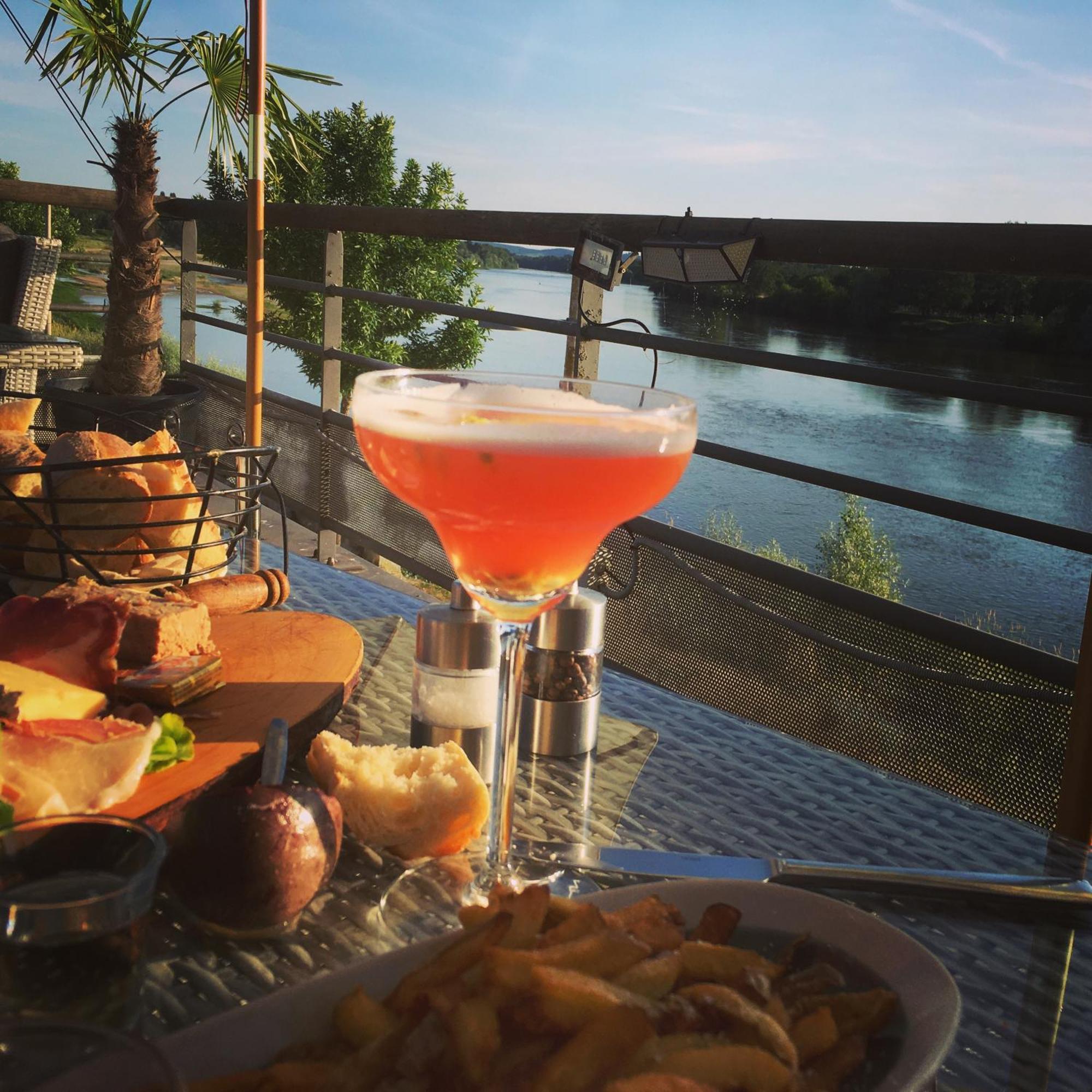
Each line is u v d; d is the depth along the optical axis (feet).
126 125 9.66
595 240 7.44
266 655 2.56
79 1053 0.89
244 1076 1.09
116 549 2.83
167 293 13.48
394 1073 1.10
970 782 5.45
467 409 1.59
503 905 1.35
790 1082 1.05
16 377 9.73
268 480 3.23
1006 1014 1.49
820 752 2.45
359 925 1.61
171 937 1.55
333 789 1.87
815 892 1.79
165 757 1.90
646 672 7.09
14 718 1.72
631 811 2.09
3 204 13.76
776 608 6.29
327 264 10.73
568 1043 1.11
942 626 5.51
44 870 1.27
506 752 1.80
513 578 1.76
